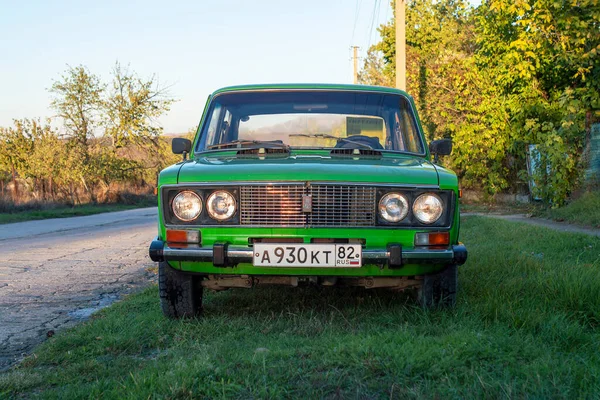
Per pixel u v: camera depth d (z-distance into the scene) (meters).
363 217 3.96
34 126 32.75
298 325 4.19
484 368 3.03
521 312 4.07
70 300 5.86
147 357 3.72
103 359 3.70
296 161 4.29
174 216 4.08
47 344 4.09
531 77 13.78
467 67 16.83
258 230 3.98
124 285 6.66
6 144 31.77
